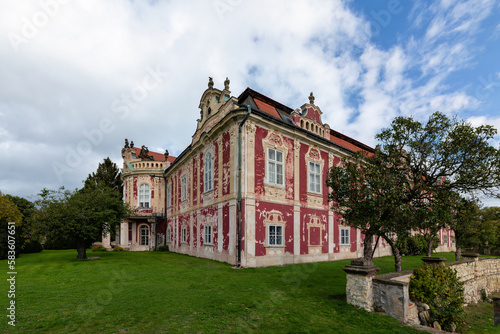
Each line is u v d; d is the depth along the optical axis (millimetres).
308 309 6699
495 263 13469
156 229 28406
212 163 16953
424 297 7148
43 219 16141
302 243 15781
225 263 14211
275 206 14578
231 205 14008
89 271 12273
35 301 7223
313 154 17500
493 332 7250
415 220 8172
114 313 6234
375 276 6980
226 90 16344
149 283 9508
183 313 6246
